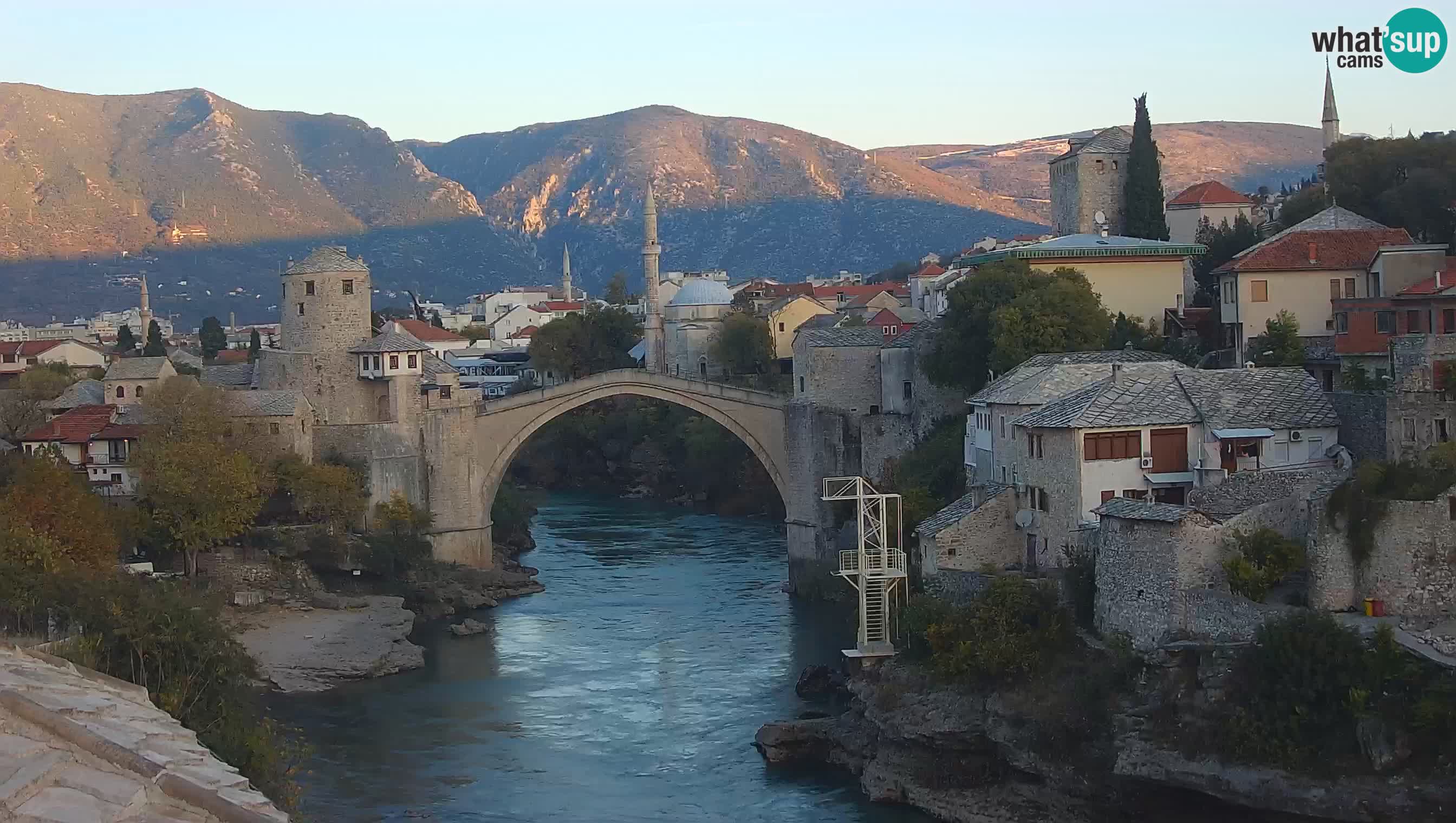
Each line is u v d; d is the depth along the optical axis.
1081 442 90.25
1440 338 84.62
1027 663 80.50
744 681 109.56
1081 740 75.81
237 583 132.00
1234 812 69.12
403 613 132.12
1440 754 62.78
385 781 87.75
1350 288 123.81
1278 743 66.62
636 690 108.19
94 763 26.88
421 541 148.00
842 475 146.62
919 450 134.12
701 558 168.50
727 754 92.12
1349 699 65.38
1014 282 134.12
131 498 142.25
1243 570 73.88
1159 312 142.38
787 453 154.25
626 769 89.69
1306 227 130.38
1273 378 96.25
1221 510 80.12
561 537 189.12
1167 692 72.75
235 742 67.25
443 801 84.00
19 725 27.59
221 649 75.94
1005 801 78.12
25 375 178.50
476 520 160.12
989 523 97.81
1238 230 155.88
